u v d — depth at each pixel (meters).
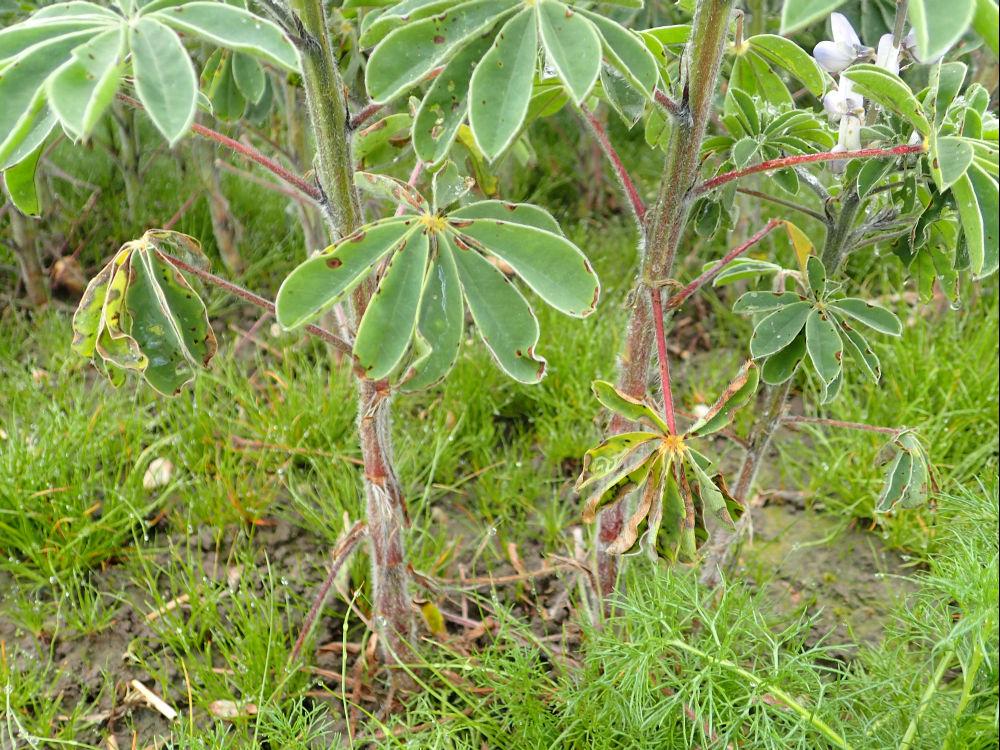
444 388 0.54
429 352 0.23
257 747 0.33
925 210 0.27
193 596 0.41
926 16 0.16
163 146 0.73
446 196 0.24
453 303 0.24
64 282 0.67
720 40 0.25
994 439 0.51
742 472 0.37
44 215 0.66
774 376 0.31
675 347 0.65
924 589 0.38
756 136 0.31
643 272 0.30
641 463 0.26
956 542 0.36
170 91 0.18
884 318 0.30
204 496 0.47
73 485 0.46
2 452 0.47
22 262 0.63
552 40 0.20
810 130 0.31
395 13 0.23
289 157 0.54
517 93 0.20
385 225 0.24
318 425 0.51
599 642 0.34
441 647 0.38
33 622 0.42
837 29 0.31
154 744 0.37
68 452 0.48
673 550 0.26
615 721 0.33
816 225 0.68
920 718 0.30
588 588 0.40
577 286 0.24
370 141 0.34
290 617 0.41
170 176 0.77
